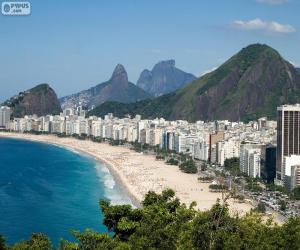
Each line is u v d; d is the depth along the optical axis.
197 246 100.44
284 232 102.44
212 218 104.88
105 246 102.38
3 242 99.56
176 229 108.81
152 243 105.06
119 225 113.38
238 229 102.19
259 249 96.69
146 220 112.06
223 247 98.81
